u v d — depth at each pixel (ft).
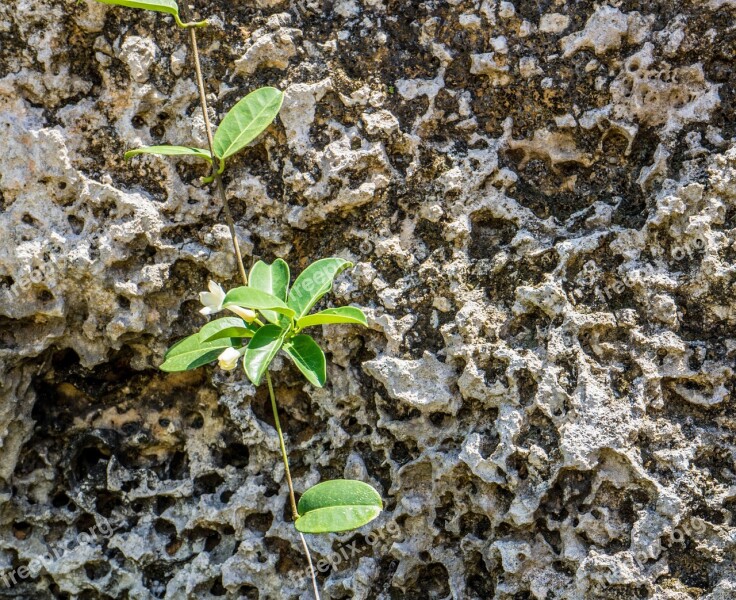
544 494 3.89
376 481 4.12
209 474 4.26
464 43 4.08
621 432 3.85
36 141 4.09
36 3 4.08
